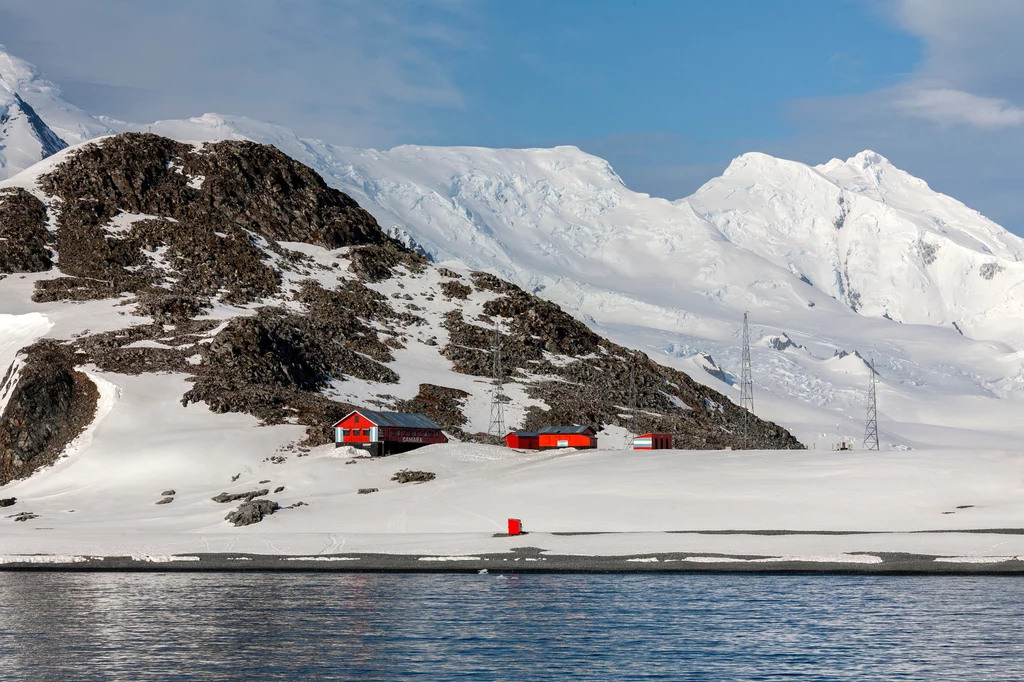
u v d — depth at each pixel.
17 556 106.81
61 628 77.00
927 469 121.75
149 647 71.25
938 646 68.31
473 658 67.50
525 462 143.25
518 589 88.38
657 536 105.19
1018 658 65.44
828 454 134.38
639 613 78.75
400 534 111.56
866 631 72.12
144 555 105.50
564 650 69.00
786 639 70.56
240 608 82.88
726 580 90.31
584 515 114.19
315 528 116.12
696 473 127.56
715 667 64.75
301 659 67.94
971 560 92.00
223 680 63.69
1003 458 124.50
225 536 113.62
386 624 76.69
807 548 97.94
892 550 96.12
